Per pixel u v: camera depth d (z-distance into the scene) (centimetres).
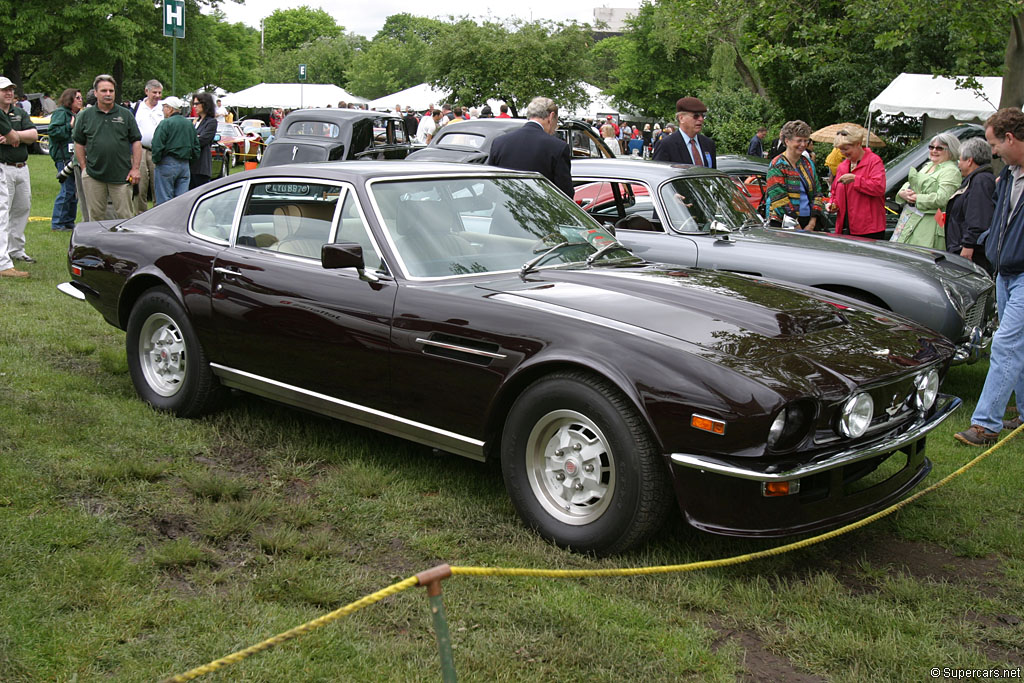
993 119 495
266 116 4772
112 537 354
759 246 643
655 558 351
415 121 2448
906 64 2042
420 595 321
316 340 427
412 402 400
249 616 301
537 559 351
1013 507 429
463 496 411
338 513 390
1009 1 1034
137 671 267
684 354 330
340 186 444
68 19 3581
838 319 396
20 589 307
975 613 329
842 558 371
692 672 283
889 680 282
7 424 460
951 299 580
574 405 348
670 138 809
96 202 934
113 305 532
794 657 294
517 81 2705
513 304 374
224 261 470
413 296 397
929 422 379
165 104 1062
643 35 5034
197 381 487
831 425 332
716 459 319
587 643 290
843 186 795
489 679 272
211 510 377
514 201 471
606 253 465
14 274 847
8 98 858
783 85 2262
